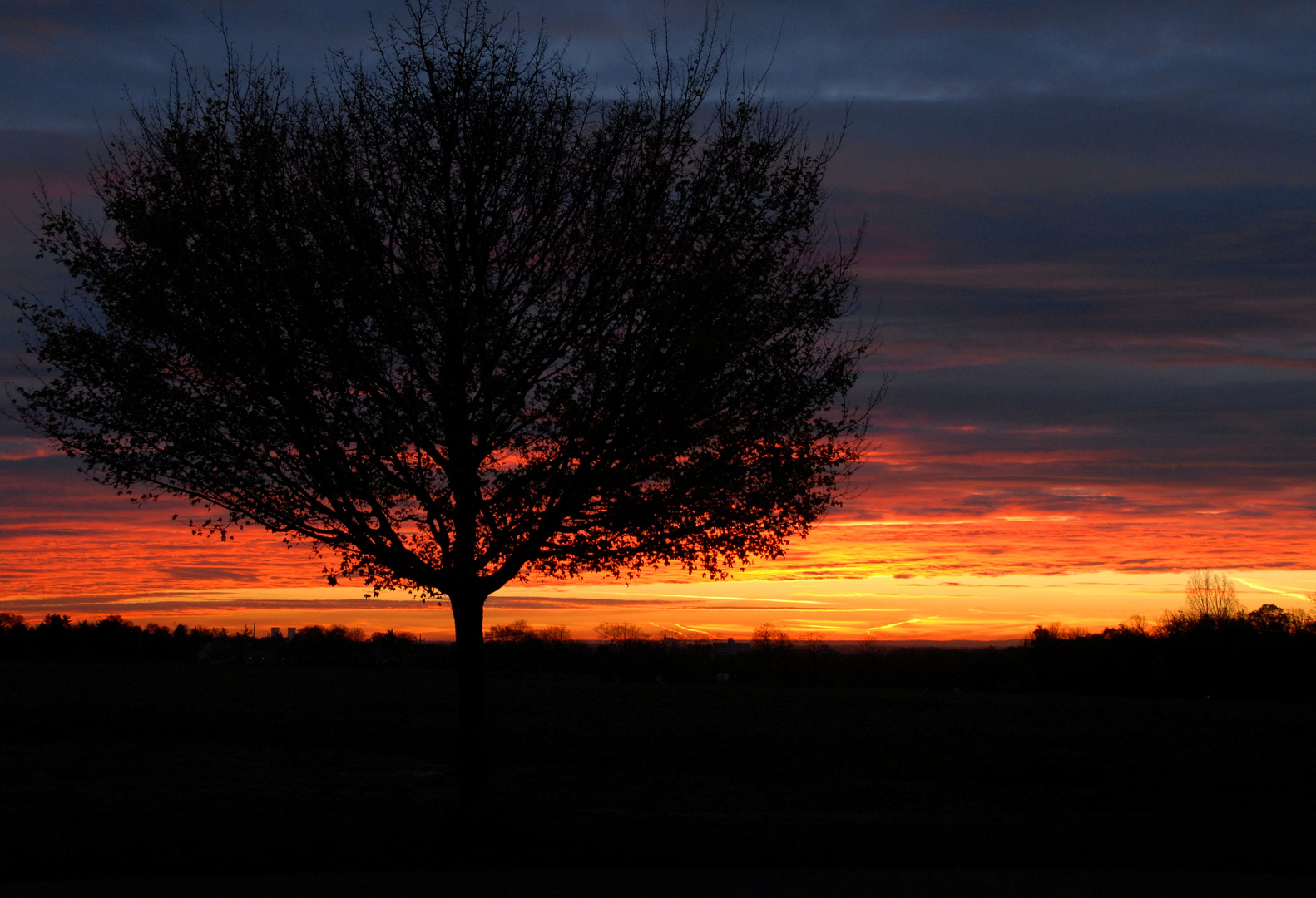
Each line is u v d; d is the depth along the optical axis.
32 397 11.50
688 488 12.32
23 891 9.79
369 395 11.76
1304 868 11.74
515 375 12.08
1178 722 38.03
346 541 12.67
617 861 11.38
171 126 12.03
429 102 12.22
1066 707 42.59
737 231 12.40
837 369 12.52
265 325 11.45
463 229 12.05
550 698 41.28
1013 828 16.95
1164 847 12.76
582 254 12.36
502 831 12.51
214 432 11.91
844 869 11.34
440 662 79.19
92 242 11.80
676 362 11.69
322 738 31.56
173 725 32.78
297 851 11.46
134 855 11.27
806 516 12.97
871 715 39.06
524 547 12.30
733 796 23.86
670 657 84.12
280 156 12.11
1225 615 76.06
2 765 25.56
